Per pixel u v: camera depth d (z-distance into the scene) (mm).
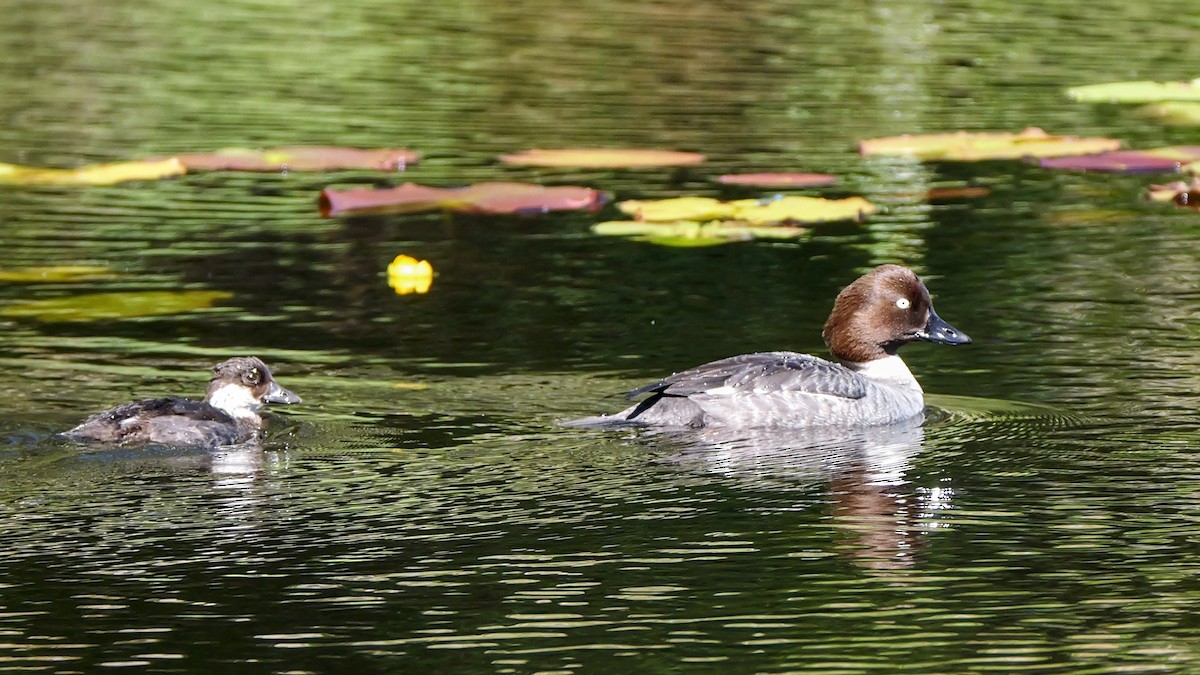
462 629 10109
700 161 23953
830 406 14664
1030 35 33938
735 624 10156
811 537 11664
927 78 30266
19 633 10031
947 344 16906
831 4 37375
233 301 18438
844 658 9641
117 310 18000
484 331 17406
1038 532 11734
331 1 38125
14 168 23578
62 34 34000
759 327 17484
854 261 20062
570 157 24047
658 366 16156
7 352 16375
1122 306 18031
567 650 9781
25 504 12227
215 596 10609
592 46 33094
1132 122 27266
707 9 36969
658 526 11945
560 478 13016
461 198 22156
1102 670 9461
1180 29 34219
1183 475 12984
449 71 30906
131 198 23141
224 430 13812
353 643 9891
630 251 20672
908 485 12891
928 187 23938
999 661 9586
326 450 13641
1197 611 10305
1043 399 15180
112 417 13750
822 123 27141
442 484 12812
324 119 27234
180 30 34719
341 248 20750
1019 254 20234
